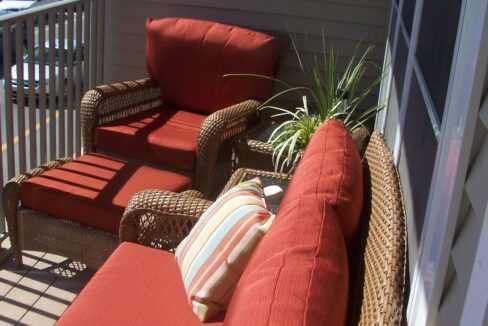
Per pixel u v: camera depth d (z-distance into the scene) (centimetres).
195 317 186
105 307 188
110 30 440
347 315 150
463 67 120
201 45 379
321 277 125
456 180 116
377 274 142
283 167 297
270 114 388
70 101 382
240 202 200
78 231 268
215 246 191
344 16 414
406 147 213
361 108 428
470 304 99
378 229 165
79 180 279
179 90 387
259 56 369
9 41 296
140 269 207
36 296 278
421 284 137
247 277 137
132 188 275
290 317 111
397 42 302
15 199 276
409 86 223
